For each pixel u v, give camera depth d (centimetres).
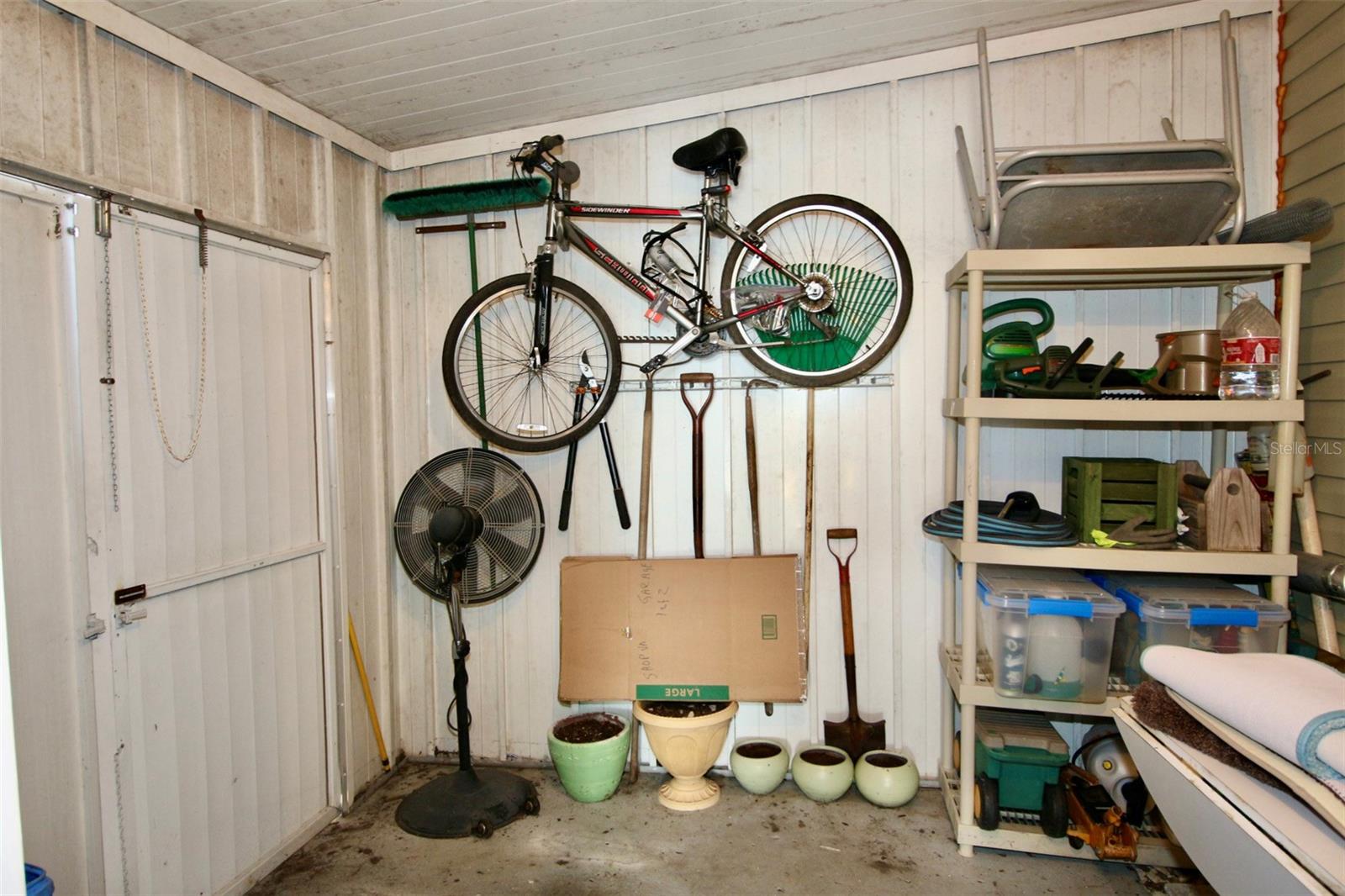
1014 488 256
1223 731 132
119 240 186
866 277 263
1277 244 198
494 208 280
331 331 264
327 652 259
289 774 241
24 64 165
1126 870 216
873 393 266
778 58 247
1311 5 216
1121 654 222
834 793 252
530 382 290
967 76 253
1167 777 146
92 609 177
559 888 215
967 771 222
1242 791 127
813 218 269
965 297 259
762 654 261
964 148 243
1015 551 212
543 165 271
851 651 263
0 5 160
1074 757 253
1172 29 237
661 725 250
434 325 299
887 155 260
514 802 253
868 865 222
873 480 267
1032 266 209
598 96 264
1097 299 249
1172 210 209
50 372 170
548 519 290
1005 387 223
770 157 269
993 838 222
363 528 283
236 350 223
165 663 196
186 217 205
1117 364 226
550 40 223
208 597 211
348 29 207
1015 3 223
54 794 169
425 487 260
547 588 290
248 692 225
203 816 207
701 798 257
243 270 227
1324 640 205
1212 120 235
